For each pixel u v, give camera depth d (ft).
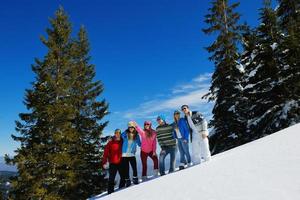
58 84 76.38
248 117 70.49
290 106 63.82
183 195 17.40
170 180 24.20
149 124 35.27
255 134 67.87
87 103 88.94
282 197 12.77
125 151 34.60
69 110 73.36
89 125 83.51
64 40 84.84
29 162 68.44
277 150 24.35
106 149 35.27
